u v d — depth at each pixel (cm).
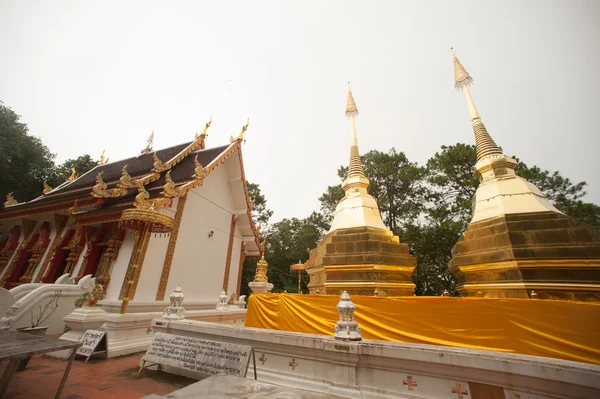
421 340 542
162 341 556
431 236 2138
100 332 686
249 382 282
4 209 1598
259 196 3738
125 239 1074
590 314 446
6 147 2259
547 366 304
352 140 1338
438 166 2305
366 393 391
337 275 902
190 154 1686
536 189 813
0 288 804
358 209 1053
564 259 625
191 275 1235
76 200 1256
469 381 347
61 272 1302
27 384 483
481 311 522
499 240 720
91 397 446
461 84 1161
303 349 461
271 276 3328
